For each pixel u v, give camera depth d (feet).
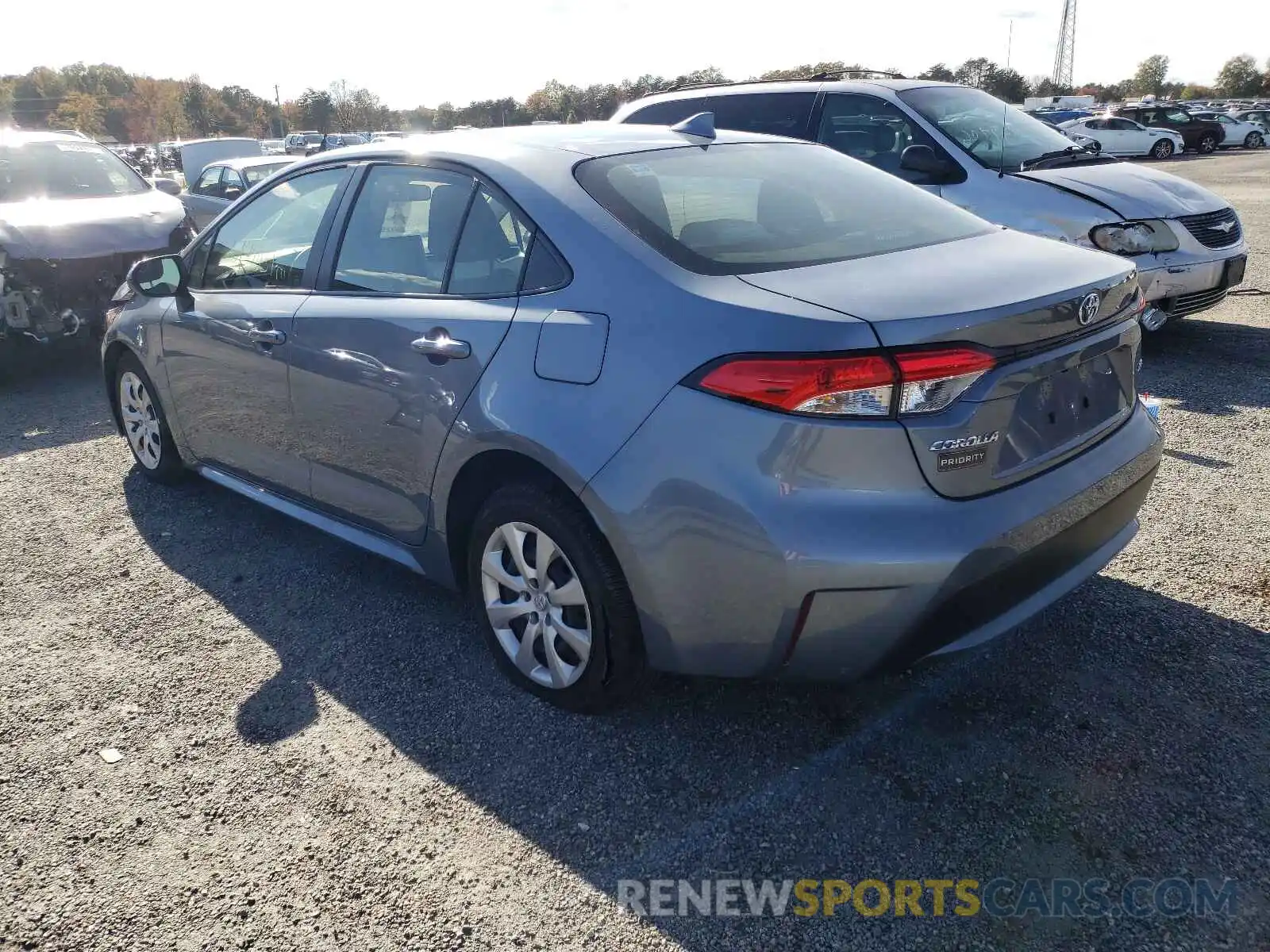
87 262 23.53
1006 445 7.96
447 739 9.39
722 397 7.69
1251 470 15.10
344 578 12.89
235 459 13.65
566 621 9.41
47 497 16.03
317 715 9.85
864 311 7.54
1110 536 9.40
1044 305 8.04
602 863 7.80
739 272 8.46
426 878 7.70
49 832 8.29
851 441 7.39
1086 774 8.55
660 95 25.79
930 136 21.47
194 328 13.46
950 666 10.23
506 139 10.78
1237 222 21.62
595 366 8.45
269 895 7.55
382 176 11.34
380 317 10.49
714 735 9.31
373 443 10.81
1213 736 8.96
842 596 7.54
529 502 9.11
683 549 7.96
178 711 9.98
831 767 8.79
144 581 12.93
